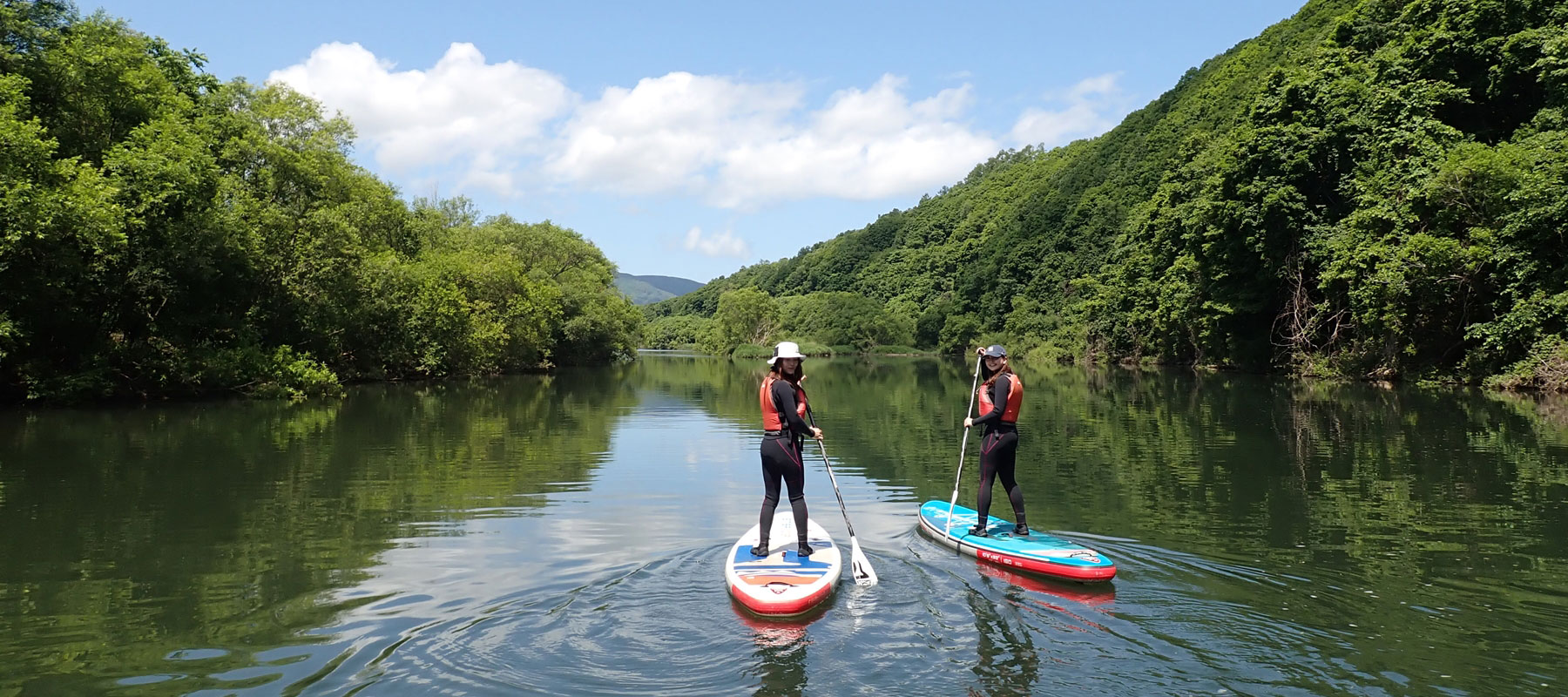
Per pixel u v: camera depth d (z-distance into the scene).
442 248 47.16
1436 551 6.95
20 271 17.91
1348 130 31.25
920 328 102.75
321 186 31.12
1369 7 38.12
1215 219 36.72
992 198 128.25
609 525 8.11
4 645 4.94
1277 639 4.89
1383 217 26.89
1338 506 8.86
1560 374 21.27
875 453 13.68
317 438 15.08
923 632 5.04
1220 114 70.00
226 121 28.33
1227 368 40.69
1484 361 24.69
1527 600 5.60
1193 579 6.10
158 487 10.21
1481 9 29.72
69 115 21.42
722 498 9.58
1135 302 49.22
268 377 24.14
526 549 7.14
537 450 13.75
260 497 9.55
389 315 32.28
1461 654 4.67
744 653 4.71
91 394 20.77
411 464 12.16
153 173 20.25
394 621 5.27
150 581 6.25
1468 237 24.89
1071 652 4.71
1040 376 39.25
